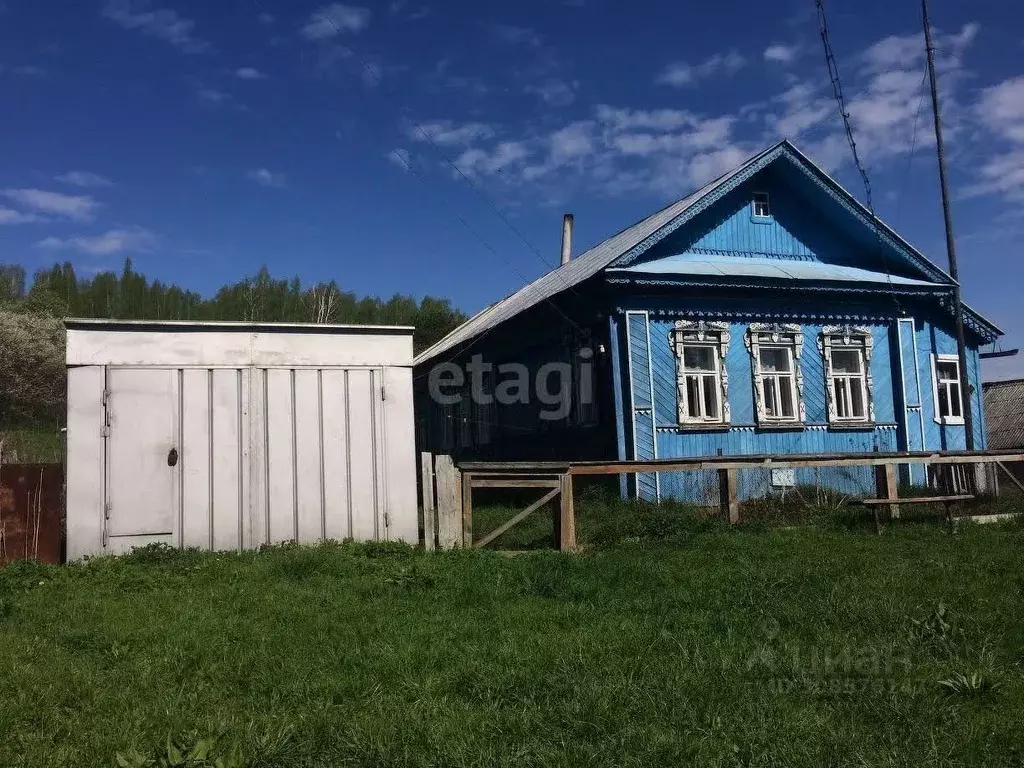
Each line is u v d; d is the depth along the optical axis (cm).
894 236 1872
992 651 591
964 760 427
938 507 1418
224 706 510
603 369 1683
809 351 1791
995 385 2505
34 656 607
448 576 874
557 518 1105
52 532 1034
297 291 8131
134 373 1073
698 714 483
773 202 1878
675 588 806
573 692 512
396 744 443
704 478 1577
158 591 845
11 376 3781
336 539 1127
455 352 2628
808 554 985
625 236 2200
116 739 453
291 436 1127
